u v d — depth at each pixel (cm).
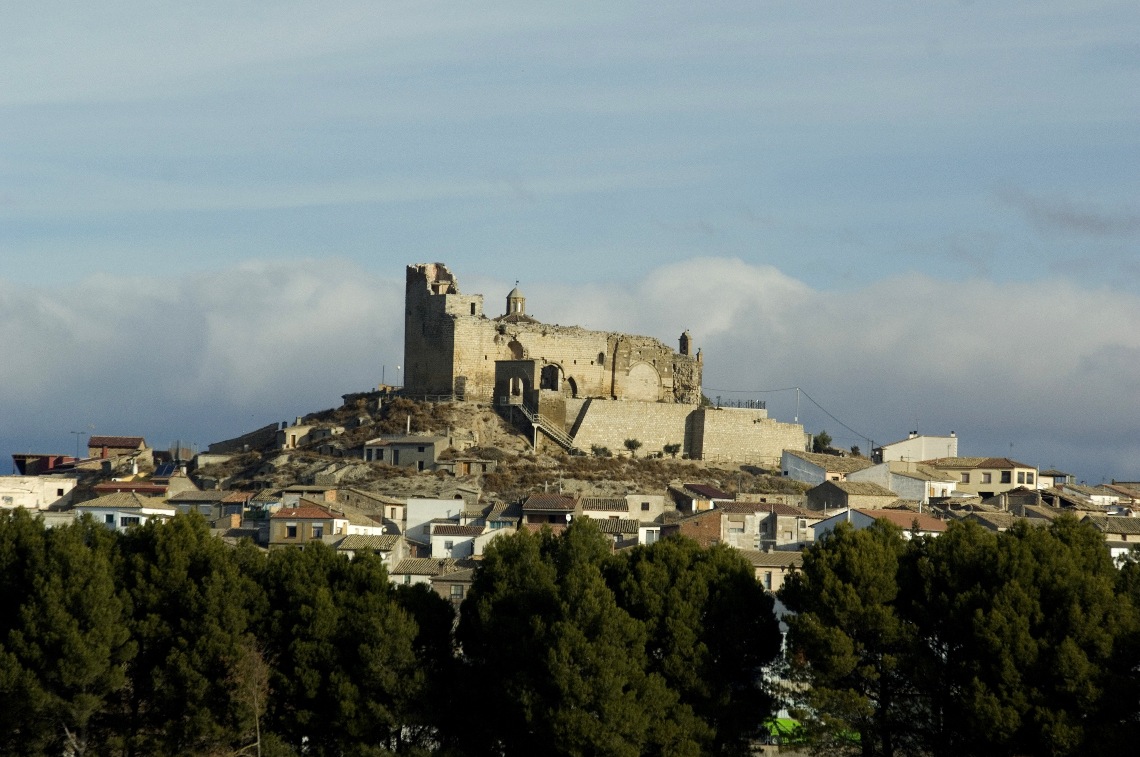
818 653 15212
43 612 15312
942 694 15075
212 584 15850
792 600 15988
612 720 14488
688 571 16012
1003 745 14400
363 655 15325
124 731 15588
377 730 15350
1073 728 14162
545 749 14912
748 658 15725
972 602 15200
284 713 15538
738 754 15338
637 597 15762
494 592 16038
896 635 15262
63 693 15200
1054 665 14525
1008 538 15775
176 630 15912
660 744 14738
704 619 15750
